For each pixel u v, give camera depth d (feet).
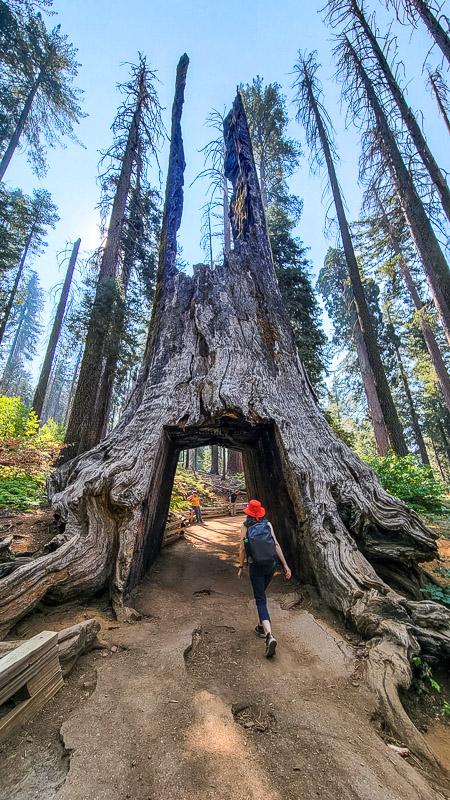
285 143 61.46
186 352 22.70
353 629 12.10
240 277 26.25
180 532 31.45
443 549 20.04
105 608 13.12
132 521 15.05
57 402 153.89
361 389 83.51
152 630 11.92
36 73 55.16
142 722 7.43
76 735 6.99
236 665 10.12
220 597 15.85
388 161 30.71
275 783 6.05
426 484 27.45
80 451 30.73
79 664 9.71
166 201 30.50
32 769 6.30
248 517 13.52
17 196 74.79
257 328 23.95
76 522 14.49
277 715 7.93
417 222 28.48
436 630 11.19
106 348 35.65
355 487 17.07
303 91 47.19
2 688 6.96
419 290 61.72
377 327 78.54
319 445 18.86
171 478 24.77
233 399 19.66
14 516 19.97
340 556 14.34
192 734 7.11
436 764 7.05
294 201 63.98
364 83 32.09
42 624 11.24
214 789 5.88
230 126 36.91
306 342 48.06
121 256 44.60
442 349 77.41
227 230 61.21
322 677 9.53
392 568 15.33
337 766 6.48
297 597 14.70
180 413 19.60
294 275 51.85
